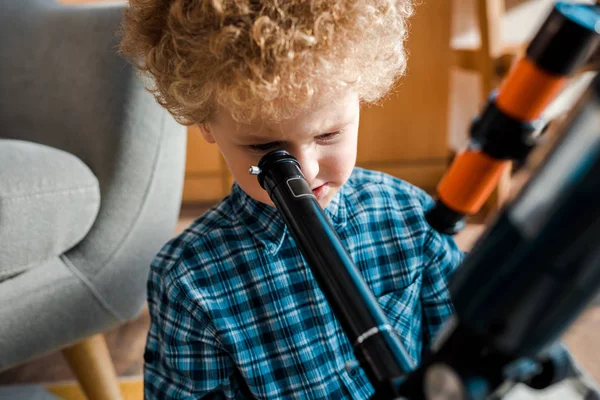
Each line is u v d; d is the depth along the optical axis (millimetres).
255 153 554
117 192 865
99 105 857
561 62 257
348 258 377
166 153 895
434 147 1891
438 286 755
